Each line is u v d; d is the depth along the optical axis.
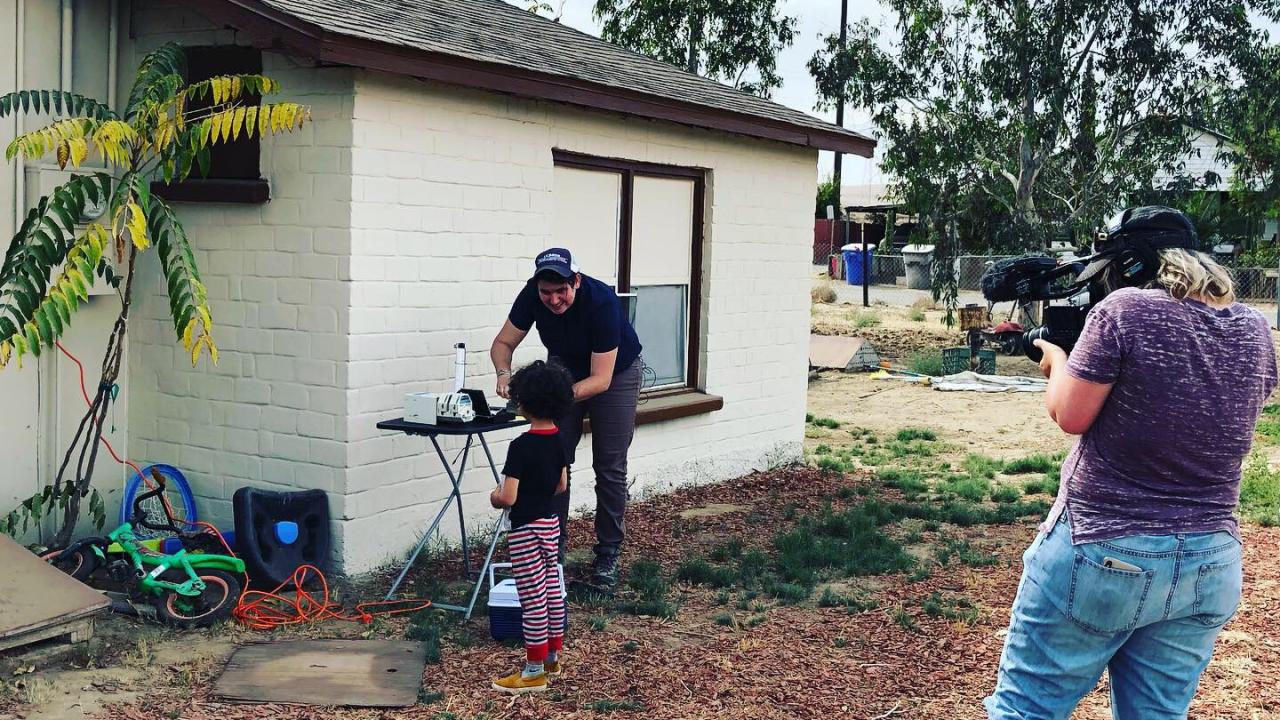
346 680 4.89
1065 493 3.33
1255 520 8.02
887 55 25.02
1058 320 3.64
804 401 10.55
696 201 9.21
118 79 6.74
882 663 5.30
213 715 4.53
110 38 6.64
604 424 6.25
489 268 7.11
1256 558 7.04
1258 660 5.32
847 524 7.77
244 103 6.45
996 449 11.53
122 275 6.71
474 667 5.13
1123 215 3.51
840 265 42.62
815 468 10.32
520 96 7.08
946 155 24.20
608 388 6.21
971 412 14.01
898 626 5.82
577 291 6.02
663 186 8.88
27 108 5.65
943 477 9.91
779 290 10.09
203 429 6.69
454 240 6.84
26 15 6.17
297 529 6.17
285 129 6.31
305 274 6.31
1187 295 3.25
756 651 5.43
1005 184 25.19
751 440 9.90
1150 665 3.32
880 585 6.57
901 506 8.45
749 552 7.26
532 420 4.97
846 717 4.68
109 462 6.80
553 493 4.97
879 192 50.81
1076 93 24.12
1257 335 3.25
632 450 8.62
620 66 9.06
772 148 9.84
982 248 25.30
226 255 6.55
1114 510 3.19
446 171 6.74
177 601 5.63
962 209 24.72
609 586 6.25
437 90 6.64
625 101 7.82
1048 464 10.22
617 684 4.96
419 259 6.61
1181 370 3.13
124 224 5.49
